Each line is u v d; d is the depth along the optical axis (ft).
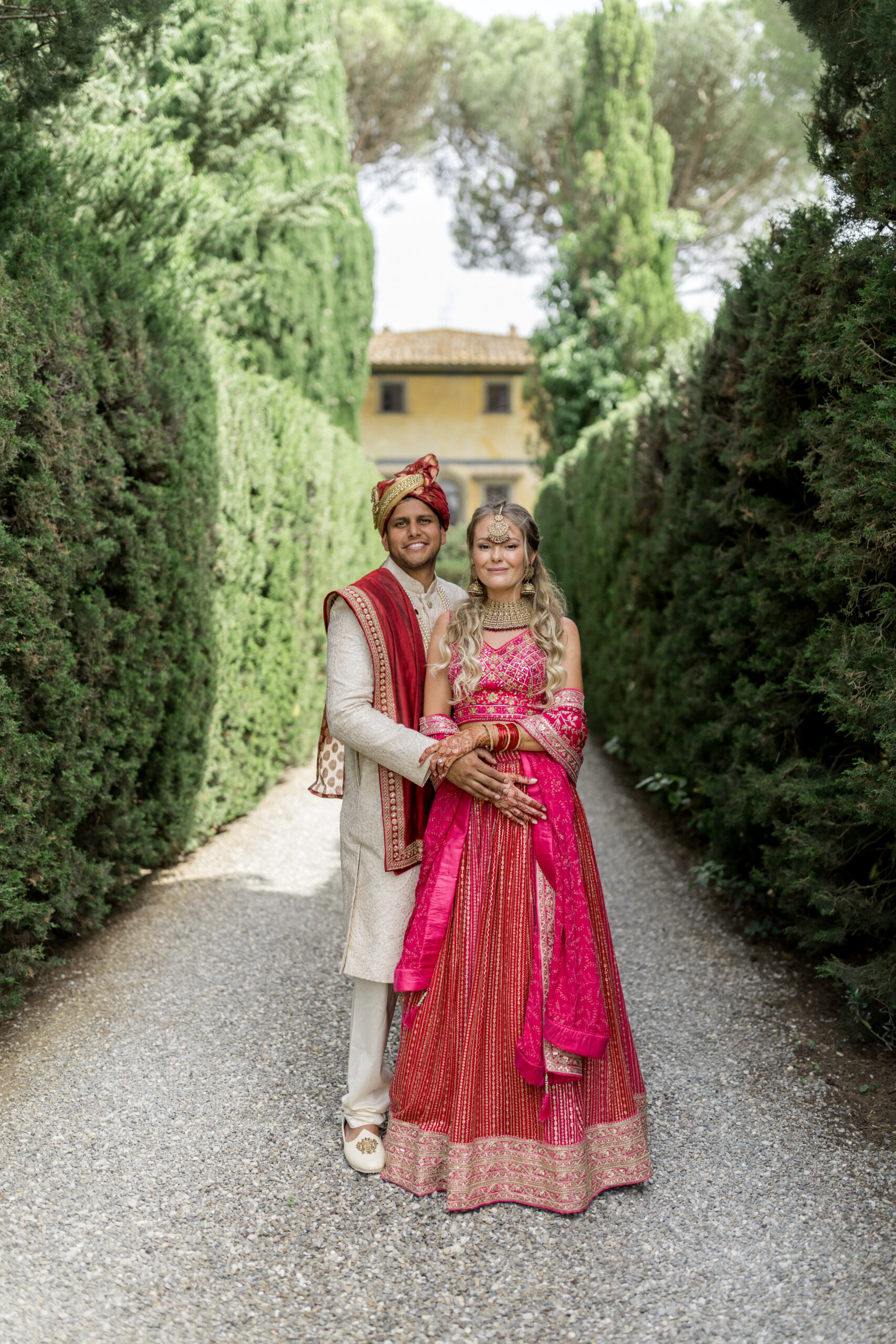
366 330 42.27
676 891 16.22
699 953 13.43
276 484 22.72
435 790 8.76
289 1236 7.44
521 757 8.26
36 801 10.85
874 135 9.42
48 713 11.25
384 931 8.47
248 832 20.40
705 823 16.31
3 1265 6.99
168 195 18.74
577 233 57.36
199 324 18.48
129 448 13.29
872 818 9.48
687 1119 9.18
